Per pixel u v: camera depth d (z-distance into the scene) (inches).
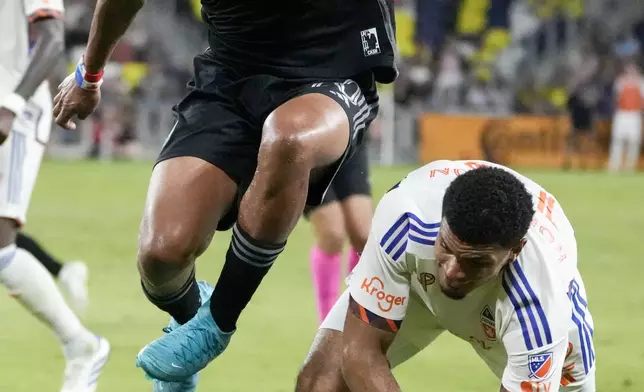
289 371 389.7
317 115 252.8
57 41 319.3
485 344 268.2
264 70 275.1
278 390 362.0
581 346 253.3
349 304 257.4
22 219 335.9
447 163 259.0
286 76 273.1
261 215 247.0
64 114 295.9
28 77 314.0
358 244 410.9
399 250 245.1
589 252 733.9
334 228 421.7
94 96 291.3
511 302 235.5
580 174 1386.6
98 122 1419.8
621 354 429.7
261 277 256.5
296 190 246.5
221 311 255.1
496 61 1579.7
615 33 1624.0
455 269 225.0
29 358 401.4
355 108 266.5
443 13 1590.8
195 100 284.4
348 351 254.7
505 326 239.1
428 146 1446.9
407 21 1521.9
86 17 1438.2
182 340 253.3
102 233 770.2
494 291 243.4
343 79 274.5
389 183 1101.7
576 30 1624.0
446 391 366.0
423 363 409.4
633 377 390.0
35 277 332.5
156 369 252.2
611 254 725.9
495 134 1446.9
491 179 219.6
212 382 371.2
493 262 221.9
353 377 254.7
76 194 1027.9
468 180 220.4
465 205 217.5
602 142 1482.5
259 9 271.4
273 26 272.2
